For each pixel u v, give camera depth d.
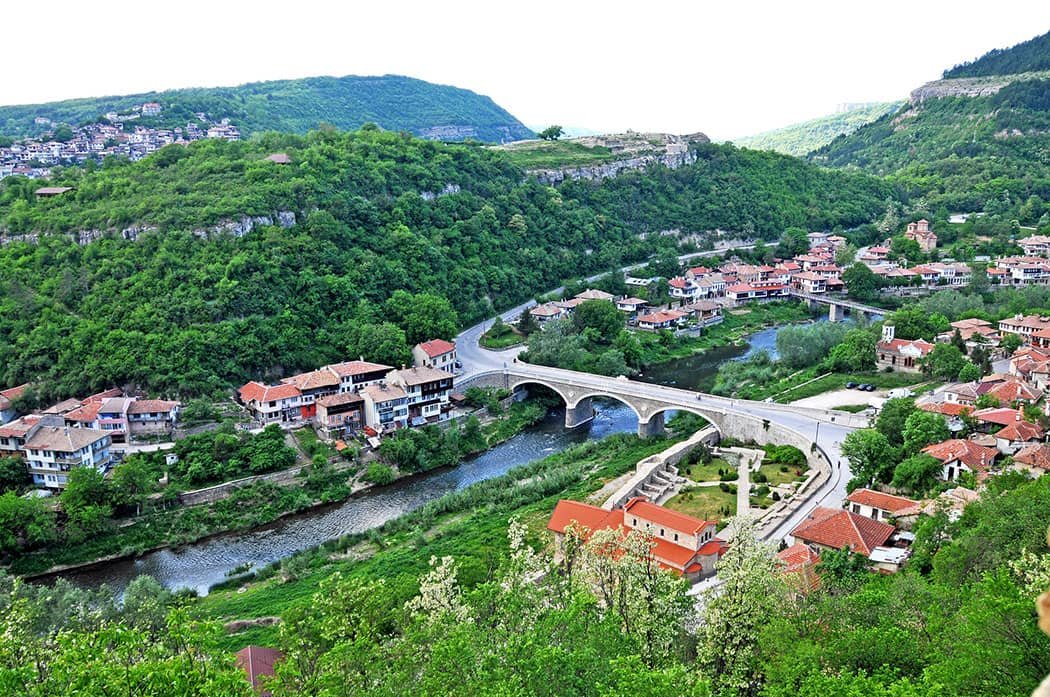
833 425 130.38
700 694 39.34
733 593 55.34
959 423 114.38
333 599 59.53
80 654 44.09
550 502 115.56
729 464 126.19
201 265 162.62
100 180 192.88
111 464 122.62
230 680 41.22
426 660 47.72
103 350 142.25
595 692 42.19
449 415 151.50
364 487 129.62
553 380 161.12
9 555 104.75
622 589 58.22
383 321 175.38
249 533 115.31
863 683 39.06
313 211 189.25
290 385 140.75
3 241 168.38
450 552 99.44
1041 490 62.91
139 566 106.25
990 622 39.03
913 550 76.69
